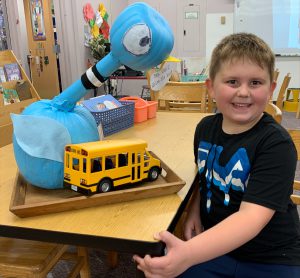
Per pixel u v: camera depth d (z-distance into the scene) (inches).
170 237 26.9
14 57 101.0
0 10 145.8
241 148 34.2
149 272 26.5
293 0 216.5
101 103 60.6
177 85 95.1
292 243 35.3
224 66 33.5
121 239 27.5
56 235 28.8
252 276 34.8
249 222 28.9
